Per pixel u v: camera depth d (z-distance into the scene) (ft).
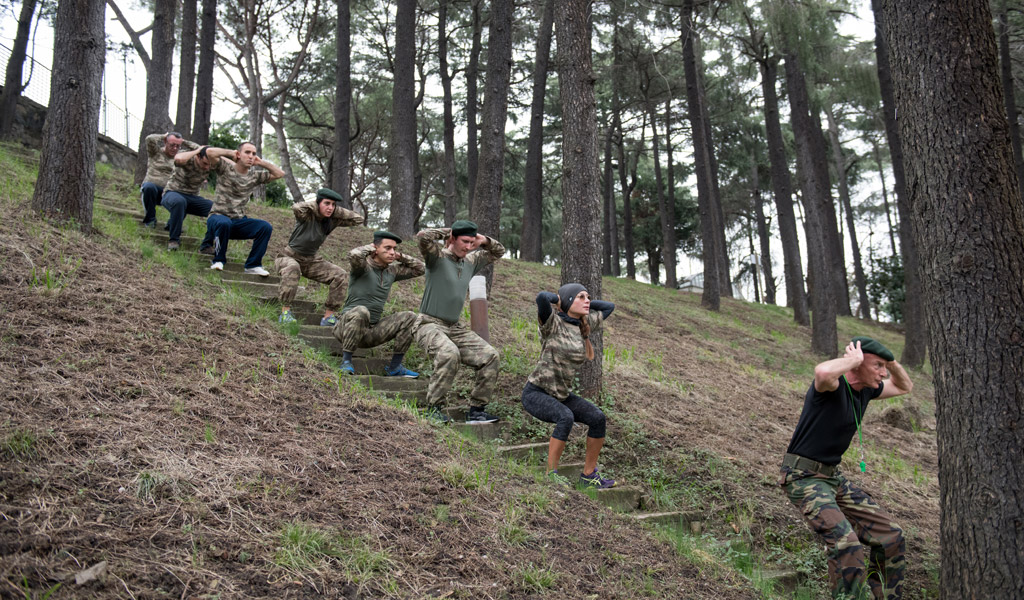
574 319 17.80
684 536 15.97
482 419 19.54
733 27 62.44
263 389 15.78
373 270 20.65
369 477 13.03
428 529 11.73
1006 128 12.68
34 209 22.00
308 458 13.00
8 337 14.01
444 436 16.61
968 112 12.51
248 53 67.97
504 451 18.13
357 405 16.69
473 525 12.35
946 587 12.44
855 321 89.45
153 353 15.70
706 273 67.10
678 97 90.27
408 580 10.09
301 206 22.43
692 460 21.17
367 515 11.54
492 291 42.34
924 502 22.44
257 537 10.02
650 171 122.83
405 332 20.44
